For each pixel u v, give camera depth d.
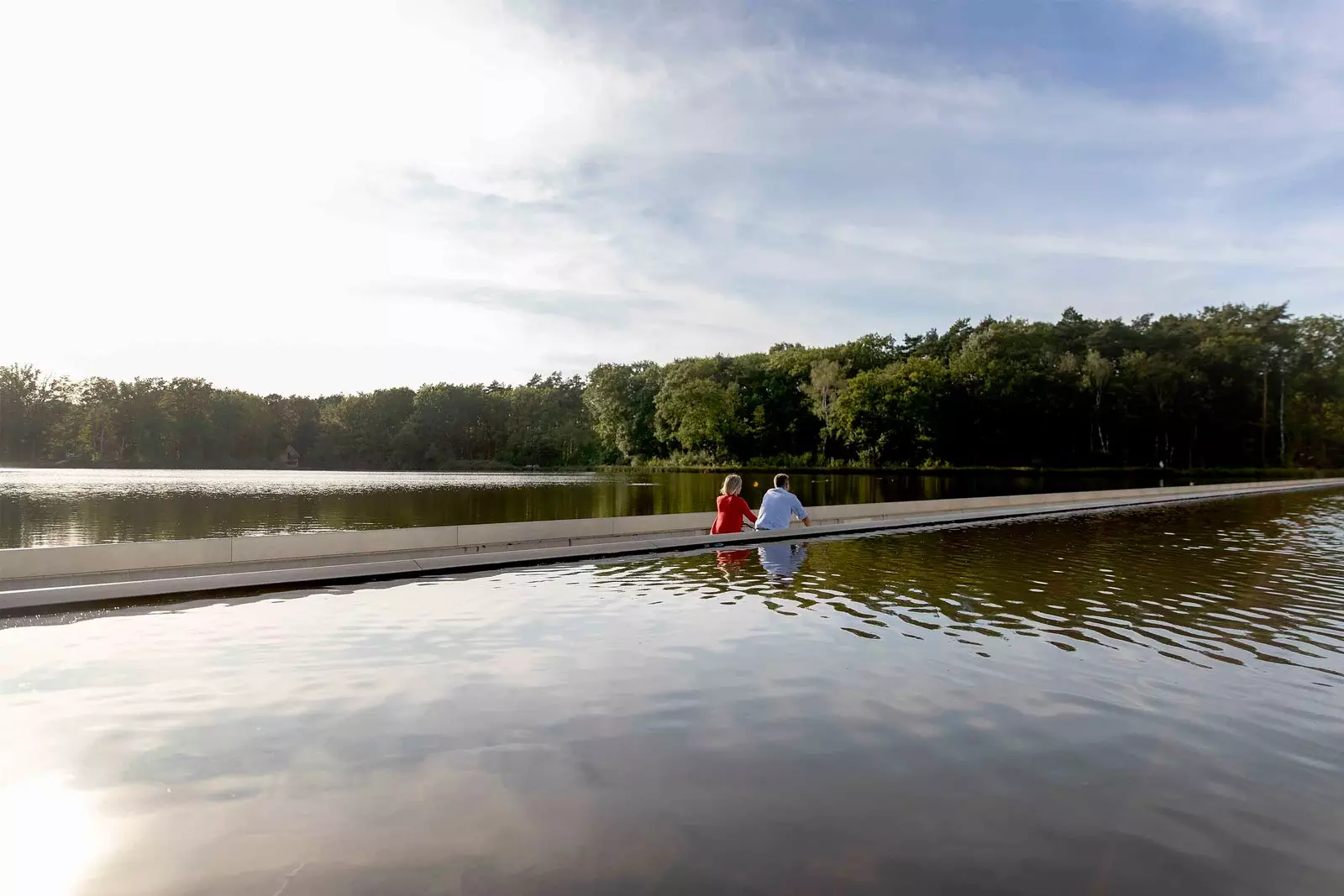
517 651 5.89
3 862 2.82
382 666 5.44
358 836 3.03
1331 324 78.44
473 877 2.72
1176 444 78.06
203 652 5.81
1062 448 77.62
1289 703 4.77
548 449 101.94
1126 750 4.00
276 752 3.86
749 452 86.25
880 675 5.29
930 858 2.90
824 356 86.81
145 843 2.96
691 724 4.32
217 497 36.66
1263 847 3.02
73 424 100.38
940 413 75.81
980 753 3.93
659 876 2.74
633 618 7.09
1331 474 67.12
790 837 3.05
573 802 3.33
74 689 4.88
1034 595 8.35
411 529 10.70
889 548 12.80
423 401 106.44
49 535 20.11
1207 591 8.59
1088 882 2.75
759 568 10.43
